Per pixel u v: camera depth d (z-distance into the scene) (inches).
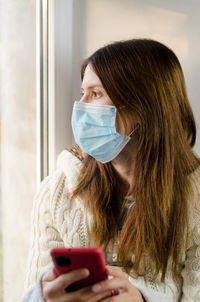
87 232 44.3
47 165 58.3
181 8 52.4
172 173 42.2
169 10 52.8
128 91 40.2
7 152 63.7
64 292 31.0
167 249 42.8
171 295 42.7
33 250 44.3
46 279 33.4
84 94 43.3
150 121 41.2
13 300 67.7
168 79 42.3
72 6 55.0
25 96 59.1
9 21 58.4
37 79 56.5
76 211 44.7
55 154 56.6
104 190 44.4
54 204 45.2
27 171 61.8
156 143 41.7
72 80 57.1
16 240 66.5
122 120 41.0
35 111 57.9
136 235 42.5
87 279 30.9
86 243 44.4
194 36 52.8
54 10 52.4
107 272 33.8
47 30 53.9
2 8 58.6
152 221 42.1
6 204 66.2
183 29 52.9
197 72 53.7
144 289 39.2
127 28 54.1
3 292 67.7
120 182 45.6
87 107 42.3
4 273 67.6
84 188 44.9
